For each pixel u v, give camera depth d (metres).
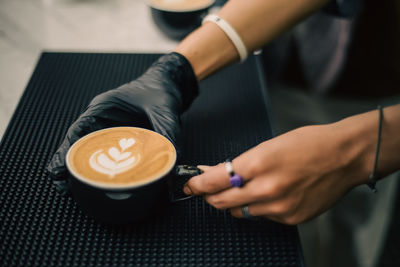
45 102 0.63
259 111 0.64
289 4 0.62
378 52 1.20
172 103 0.56
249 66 0.74
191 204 0.50
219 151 0.56
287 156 0.45
